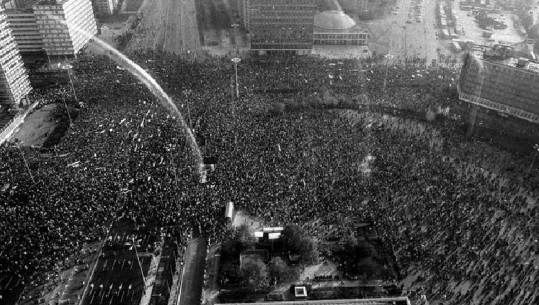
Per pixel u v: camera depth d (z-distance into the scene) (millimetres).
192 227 196875
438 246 184500
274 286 171625
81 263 180250
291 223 193125
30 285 169875
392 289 167250
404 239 188000
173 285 173125
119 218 199875
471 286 167000
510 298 161875
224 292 168750
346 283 172125
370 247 181000
